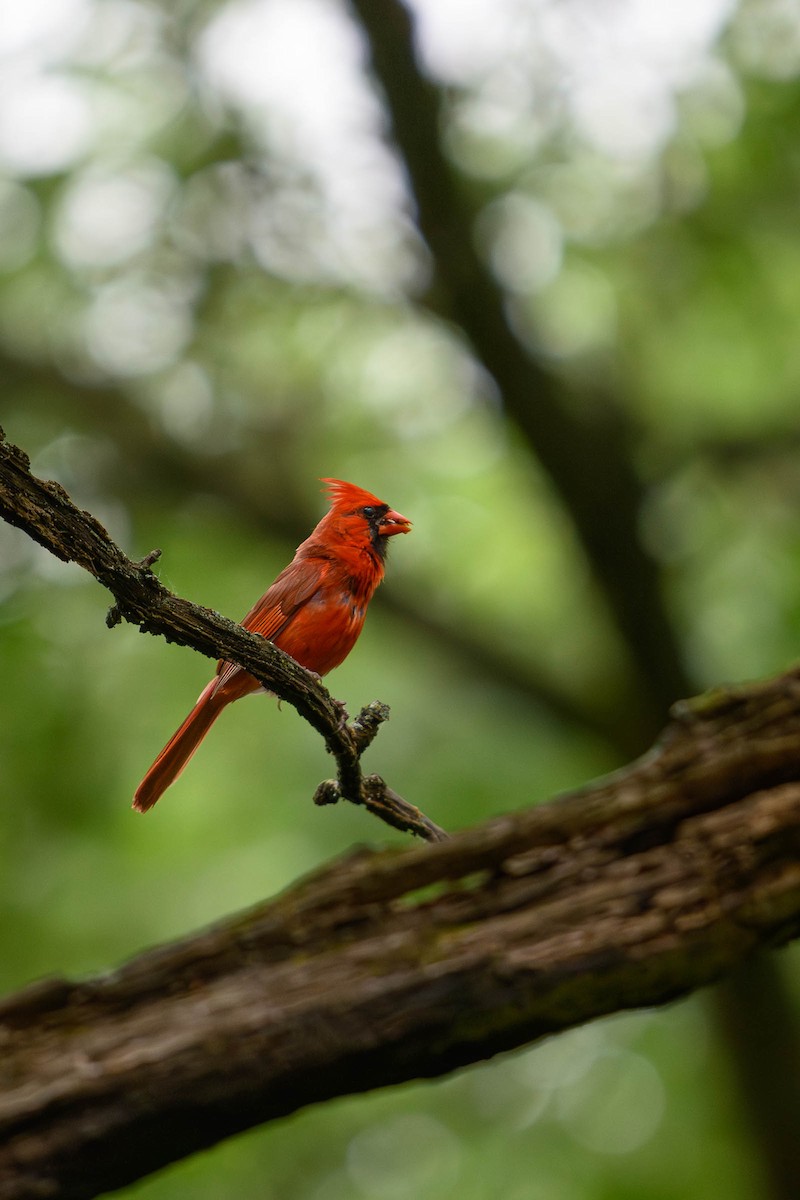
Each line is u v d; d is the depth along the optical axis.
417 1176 13.85
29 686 13.16
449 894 5.00
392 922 4.96
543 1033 4.77
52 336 14.96
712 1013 12.83
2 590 13.32
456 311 12.09
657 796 5.07
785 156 12.44
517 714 14.33
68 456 15.73
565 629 14.30
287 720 13.86
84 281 13.77
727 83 12.24
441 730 14.33
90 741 13.50
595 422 12.78
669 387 13.82
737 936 4.84
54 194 13.13
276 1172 13.16
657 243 13.05
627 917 4.82
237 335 14.31
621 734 13.31
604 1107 13.82
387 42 11.33
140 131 13.27
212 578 15.12
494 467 14.67
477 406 14.41
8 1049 4.72
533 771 14.02
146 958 4.95
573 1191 13.00
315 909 4.97
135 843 13.45
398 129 11.62
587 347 13.98
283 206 13.09
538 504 14.38
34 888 12.88
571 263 13.09
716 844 4.96
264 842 13.49
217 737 13.82
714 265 12.88
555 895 4.95
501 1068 14.12
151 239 13.41
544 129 12.32
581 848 5.05
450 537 14.81
